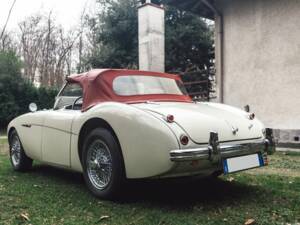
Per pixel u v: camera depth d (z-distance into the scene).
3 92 18.12
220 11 10.19
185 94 4.61
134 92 4.06
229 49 9.90
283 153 7.61
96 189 3.74
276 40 8.74
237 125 3.68
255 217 3.11
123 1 16.61
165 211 3.30
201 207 3.41
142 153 3.25
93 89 4.07
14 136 5.45
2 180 4.68
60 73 32.09
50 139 4.54
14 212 3.30
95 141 3.74
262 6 9.06
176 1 11.20
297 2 8.34
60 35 32.22
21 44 31.67
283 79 8.57
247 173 5.11
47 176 4.97
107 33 16.75
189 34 16.56
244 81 9.45
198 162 3.19
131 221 3.04
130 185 3.58
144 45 10.82
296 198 3.70
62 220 3.08
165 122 3.21
